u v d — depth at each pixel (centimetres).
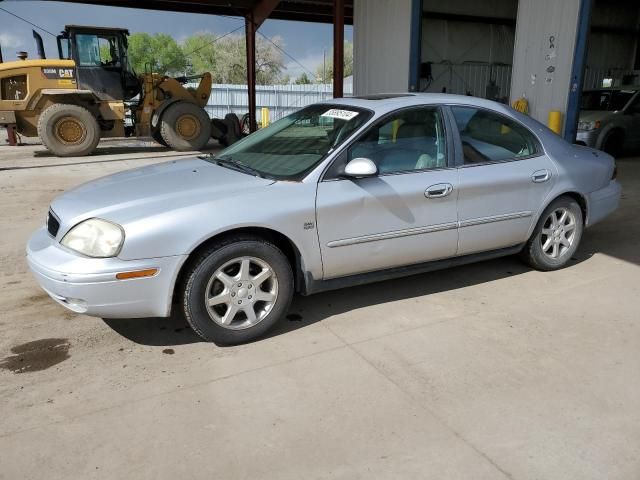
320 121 420
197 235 325
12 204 782
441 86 1675
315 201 356
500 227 434
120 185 374
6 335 373
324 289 379
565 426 271
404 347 351
